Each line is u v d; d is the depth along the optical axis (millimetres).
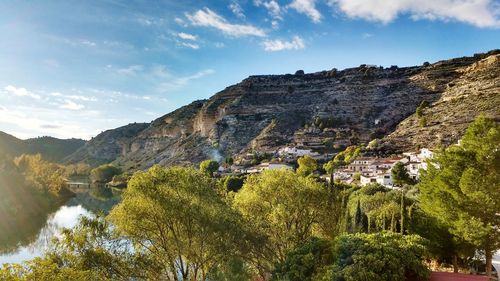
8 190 115188
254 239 35188
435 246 33969
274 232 41406
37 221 96062
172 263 34219
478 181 27828
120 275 31422
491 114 137250
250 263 38688
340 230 43094
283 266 32094
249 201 42938
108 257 30938
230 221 33562
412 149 145875
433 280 26234
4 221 89625
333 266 26812
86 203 137000
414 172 109938
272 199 43469
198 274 39188
